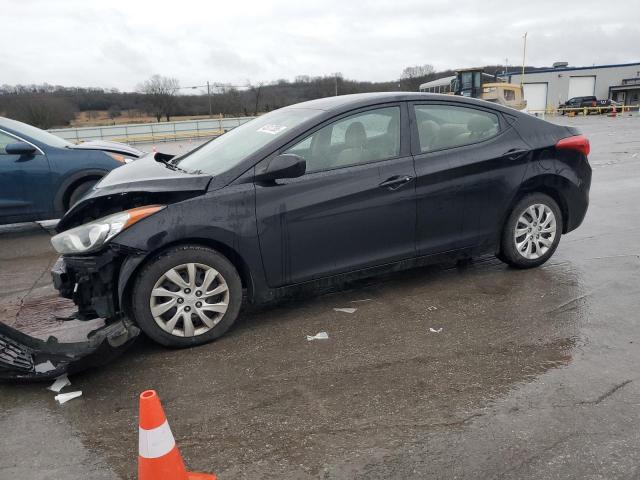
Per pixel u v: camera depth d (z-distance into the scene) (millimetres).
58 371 3125
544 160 4715
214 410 2912
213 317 3723
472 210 4473
